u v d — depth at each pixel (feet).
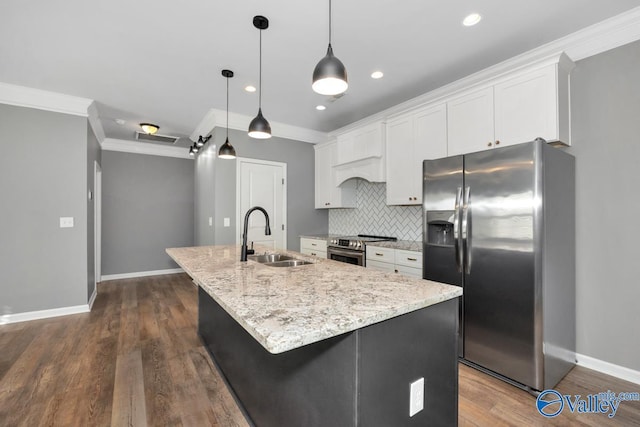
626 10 6.55
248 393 5.59
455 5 6.40
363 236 14.33
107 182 17.33
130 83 10.14
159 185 18.89
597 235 7.30
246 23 6.98
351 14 6.67
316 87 5.20
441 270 8.03
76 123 11.38
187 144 18.39
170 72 9.37
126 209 17.87
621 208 6.98
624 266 6.94
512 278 6.60
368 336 3.27
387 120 11.69
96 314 11.30
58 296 11.09
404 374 3.67
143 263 18.38
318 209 16.40
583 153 7.51
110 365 7.50
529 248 6.34
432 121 9.92
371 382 3.29
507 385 6.63
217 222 13.24
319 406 3.66
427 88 10.61
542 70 7.33
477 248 7.21
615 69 7.05
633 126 6.82
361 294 4.00
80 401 6.05
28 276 10.61
